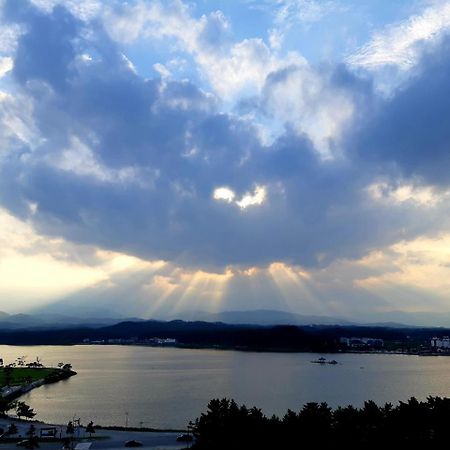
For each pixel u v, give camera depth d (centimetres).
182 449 12162
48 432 14525
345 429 10081
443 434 9694
